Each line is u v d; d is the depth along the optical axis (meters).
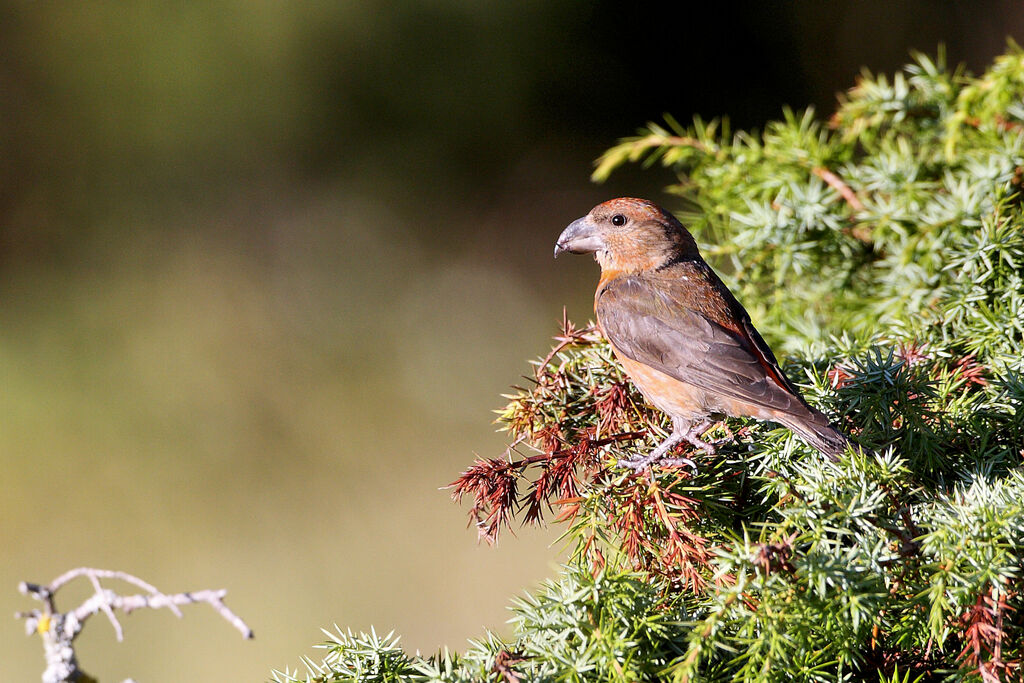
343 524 13.37
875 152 7.33
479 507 4.51
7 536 13.15
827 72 22.44
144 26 21.59
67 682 4.75
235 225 21.75
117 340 17.95
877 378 4.79
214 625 11.55
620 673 3.73
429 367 17.25
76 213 21.48
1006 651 3.90
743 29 22.73
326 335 18.31
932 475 4.64
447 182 22.41
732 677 3.87
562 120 22.83
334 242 21.31
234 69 21.88
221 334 18.20
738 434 5.26
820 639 3.90
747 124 22.80
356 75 22.22
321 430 15.70
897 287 6.56
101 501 13.82
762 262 7.10
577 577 3.99
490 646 4.11
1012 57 6.80
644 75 22.91
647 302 6.18
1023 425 4.70
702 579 4.01
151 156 22.00
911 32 21.78
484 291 20.09
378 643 4.14
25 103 21.48
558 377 5.42
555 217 22.03
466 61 22.33
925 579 3.94
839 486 4.23
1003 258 5.66
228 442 15.23
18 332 18.12
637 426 5.69
